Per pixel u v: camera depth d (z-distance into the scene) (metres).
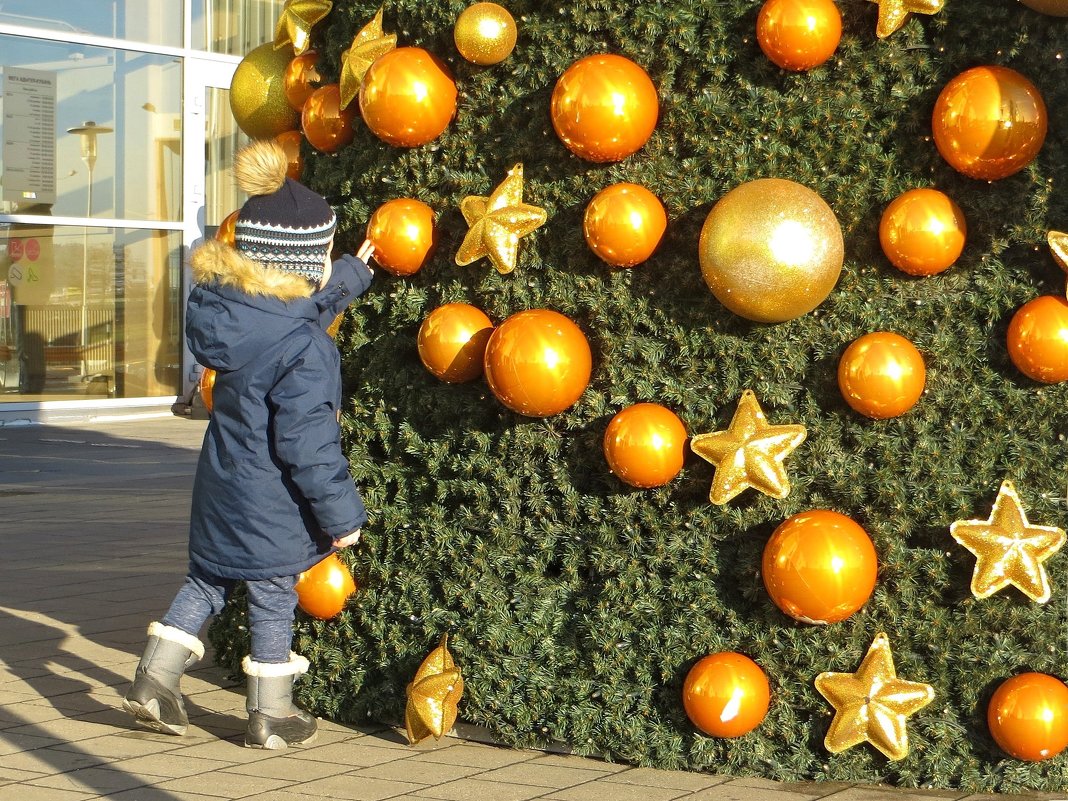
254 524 3.99
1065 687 3.81
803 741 3.93
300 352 3.91
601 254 3.96
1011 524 3.76
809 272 3.66
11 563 7.24
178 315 15.35
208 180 15.59
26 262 14.23
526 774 3.92
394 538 4.41
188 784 3.79
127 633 5.70
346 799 3.66
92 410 14.53
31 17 14.19
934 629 3.86
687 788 3.81
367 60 4.34
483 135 4.24
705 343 3.98
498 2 4.20
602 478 4.13
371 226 4.32
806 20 3.74
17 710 4.56
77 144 14.57
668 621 4.04
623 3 4.01
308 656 4.52
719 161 3.95
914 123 3.86
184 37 15.25
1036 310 3.74
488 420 4.28
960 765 3.84
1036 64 3.79
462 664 4.20
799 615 3.79
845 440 3.94
